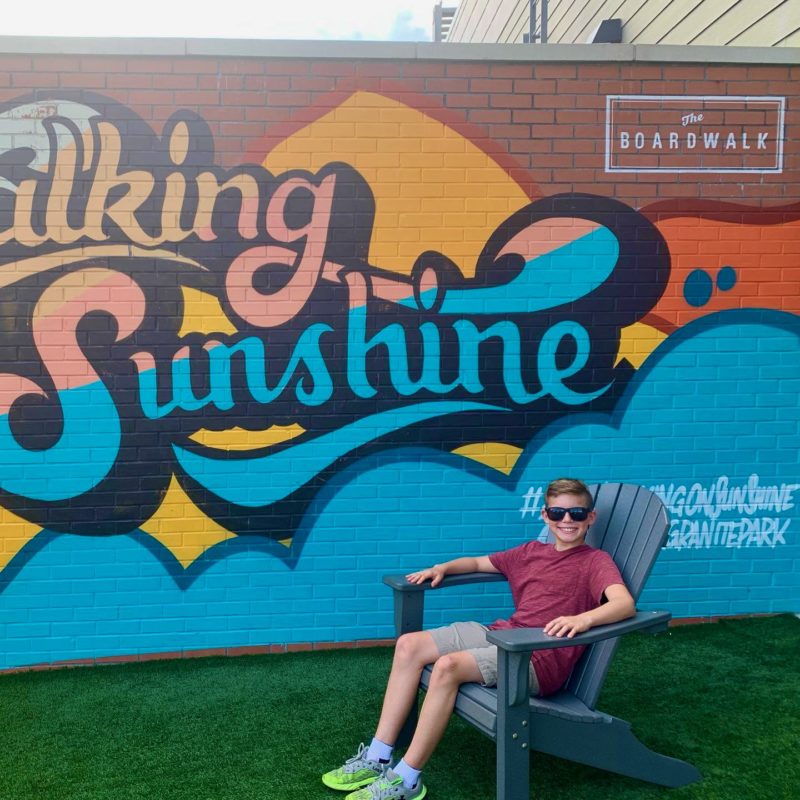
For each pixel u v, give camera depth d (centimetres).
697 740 334
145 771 317
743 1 531
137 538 433
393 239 436
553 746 278
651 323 449
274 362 434
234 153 426
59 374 425
